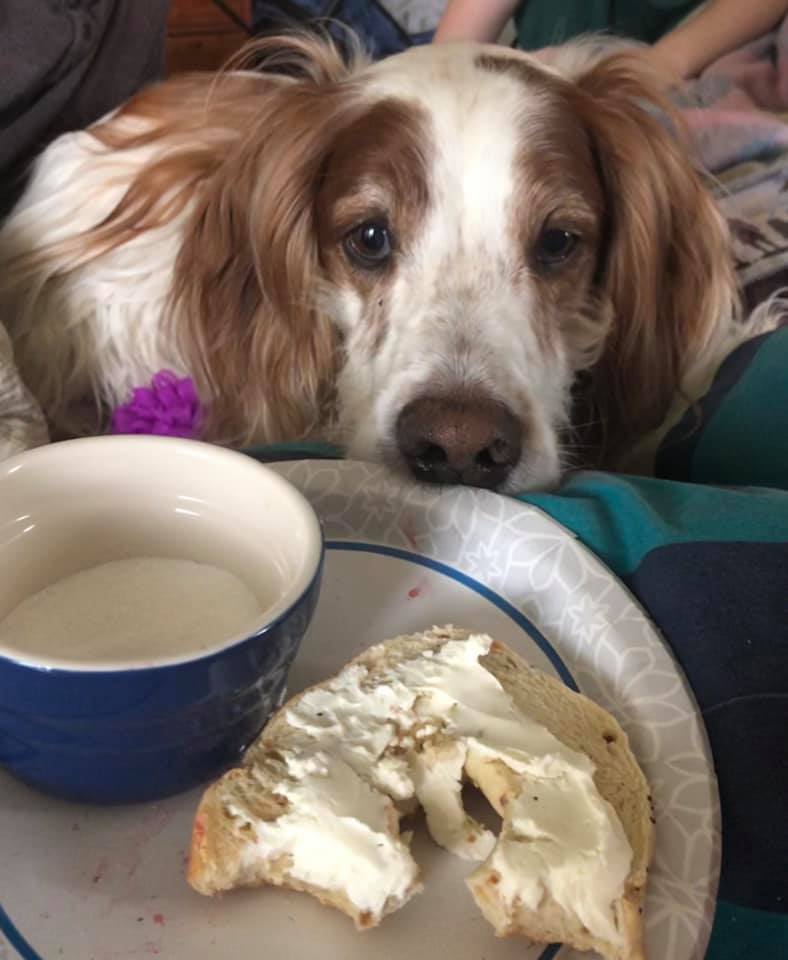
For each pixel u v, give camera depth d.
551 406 0.37
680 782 0.19
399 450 0.32
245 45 0.46
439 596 0.24
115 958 0.16
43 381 0.44
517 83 0.37
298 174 0.39
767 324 0.45
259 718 0.18
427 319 0.34
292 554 0.18
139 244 0.44
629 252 0.41
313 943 0.17
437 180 0.35
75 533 0.20
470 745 0.18
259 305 0.42
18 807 0.18
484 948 0.17
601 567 0.23
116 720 0.16
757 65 0.58
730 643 0.22
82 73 0.41
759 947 0.19
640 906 0.16
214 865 0.17
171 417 0.39
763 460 0.32
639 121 0.41
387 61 0.39
